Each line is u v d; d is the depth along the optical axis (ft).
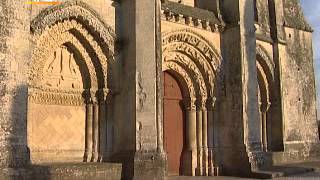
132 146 49.93
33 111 46.75
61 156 48.88
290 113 82.48
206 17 63.21
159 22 53.36
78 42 50.65
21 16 41.98
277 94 81.25
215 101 63.98
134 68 51.06
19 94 40.93
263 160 63.26
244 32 65.00
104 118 51.60
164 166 50.96
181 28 60.44
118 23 53.26
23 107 41.14
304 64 87.56
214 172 62.85
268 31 82.33
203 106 63.41
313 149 85.61
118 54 52.65
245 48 64.69
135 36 51.52
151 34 52.31
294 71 85.10
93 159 50.42
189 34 61.36
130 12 52.65
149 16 52.49
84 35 50.29
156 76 52.06
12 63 40.68
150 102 51.13
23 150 40.60
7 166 39.24
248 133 62.69
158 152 50.78
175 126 62.18
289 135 81.35
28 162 40.86
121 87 52.21
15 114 40.37
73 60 51.06
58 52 49.67
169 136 61.21
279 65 81.61
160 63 52.65
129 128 50.60
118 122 51.93
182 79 62.90
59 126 49.08
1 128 39.22
